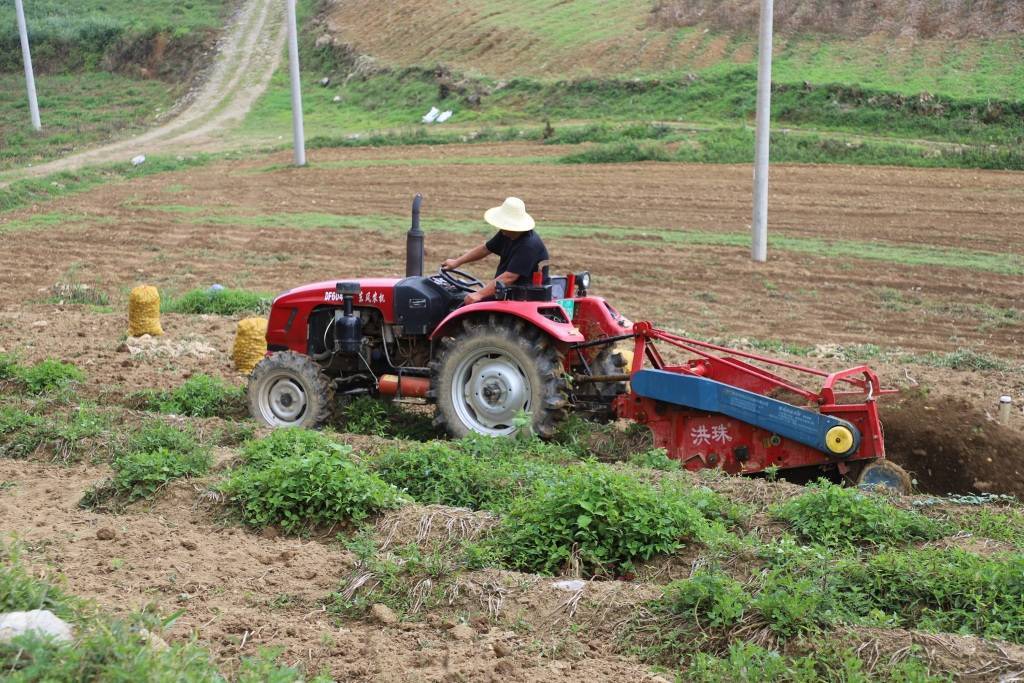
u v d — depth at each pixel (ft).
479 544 19.25
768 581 16.55
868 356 41.88
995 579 17.03
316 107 142.10
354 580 17.98
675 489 20.99
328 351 29.81
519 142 104.01
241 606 17.25
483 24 150.41
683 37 127.95
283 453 23.54
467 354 26.96
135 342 40.86
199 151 114.52
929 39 114.32
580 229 70.13
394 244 67.67
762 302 52.85
